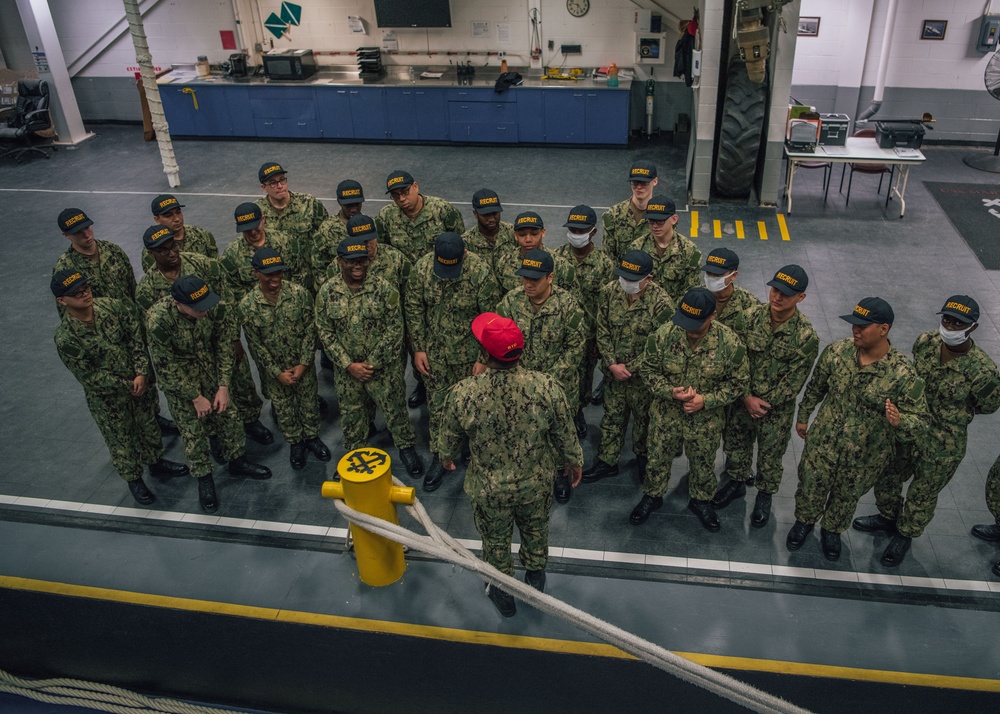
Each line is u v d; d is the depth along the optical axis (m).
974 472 5.43
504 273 5.62
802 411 4.69
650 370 4.66
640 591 4.59
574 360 4.96
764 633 4.30
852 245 8.92
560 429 3.95
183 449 6.02
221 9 13.59
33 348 7.43
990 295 7.73
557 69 12.84
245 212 5.77
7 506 5.45
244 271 5.92
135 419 5.40
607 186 11.12
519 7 12.79
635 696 4.27
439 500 5.40
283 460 5.88
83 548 5.07
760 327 4.57
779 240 9.11
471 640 4.28
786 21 9.05
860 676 4.02
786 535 4.97
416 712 4.61
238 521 5.27
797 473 5.20
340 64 13.84
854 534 4.96
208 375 5.28
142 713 4.62
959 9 11.14
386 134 13.30
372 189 11.43
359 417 5.48
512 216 10.19
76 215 5.78
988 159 11.32
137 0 10.39
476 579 4.71
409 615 4.48
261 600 4.61
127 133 14.34
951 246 8.82
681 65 11.38
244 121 13.62
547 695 4.38
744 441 5.03
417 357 5.50
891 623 4.34
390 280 5.70
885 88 11.88
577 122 12.56
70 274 4.74
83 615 4.68
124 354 5.11
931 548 4.83
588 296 5.61
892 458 4.48
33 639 4.88
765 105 9.85
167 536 5.17
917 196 10.27
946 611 4.40
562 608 3.59
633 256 4.77
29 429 6.28
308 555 4.96
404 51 13.55
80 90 14.55
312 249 6.41
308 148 13.38
